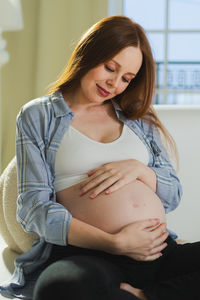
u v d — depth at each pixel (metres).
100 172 1.36
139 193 1.38
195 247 1.37
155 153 1.53
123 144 1.45
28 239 1.51
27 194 1.31
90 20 3.17
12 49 3.21
